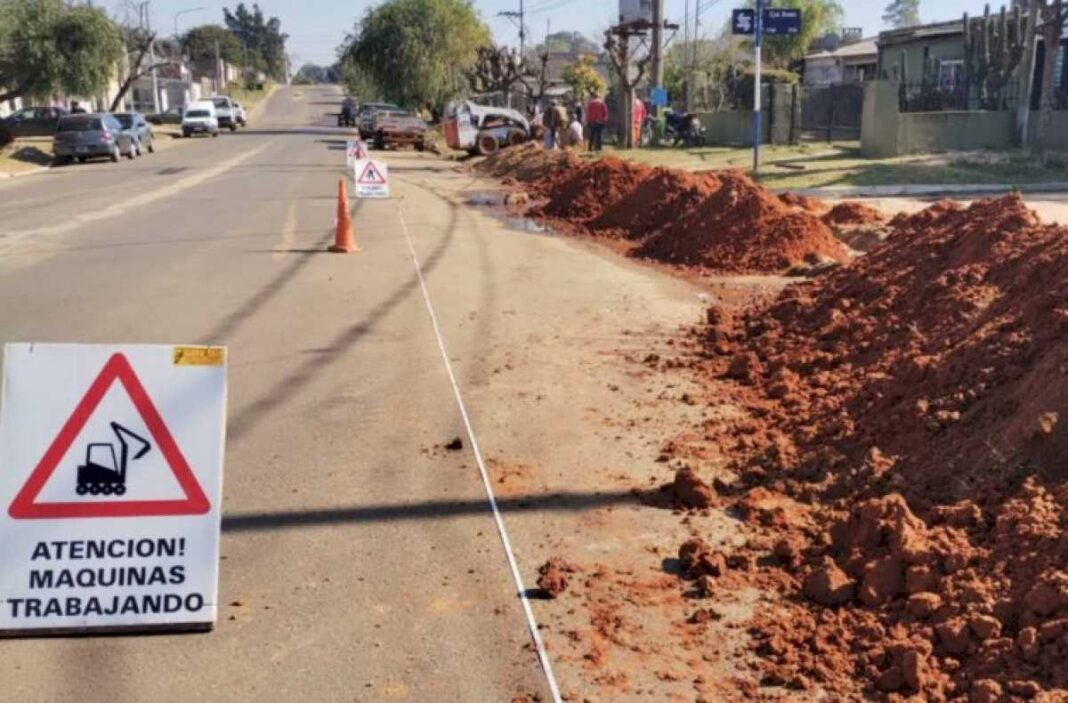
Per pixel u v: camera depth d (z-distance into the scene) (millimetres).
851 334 7863
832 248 13258
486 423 6723
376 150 44406
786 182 20719
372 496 5508
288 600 4387
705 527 5113
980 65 27766
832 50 58219
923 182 20484
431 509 5348
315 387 7539
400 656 3963
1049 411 4773
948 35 34594
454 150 42438
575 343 8875
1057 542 4047
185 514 4078
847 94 33438
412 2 60344
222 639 4066
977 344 5840
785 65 53500
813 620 4184
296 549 4875
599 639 4074
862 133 25156
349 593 4453
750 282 11930
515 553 4836
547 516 5258
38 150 39156
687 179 16594
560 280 11984
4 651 3924
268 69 184500
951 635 3812
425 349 8664
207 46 133000
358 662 3922
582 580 4566
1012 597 3914
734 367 7746
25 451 3936
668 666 3887
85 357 3959
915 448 5371
